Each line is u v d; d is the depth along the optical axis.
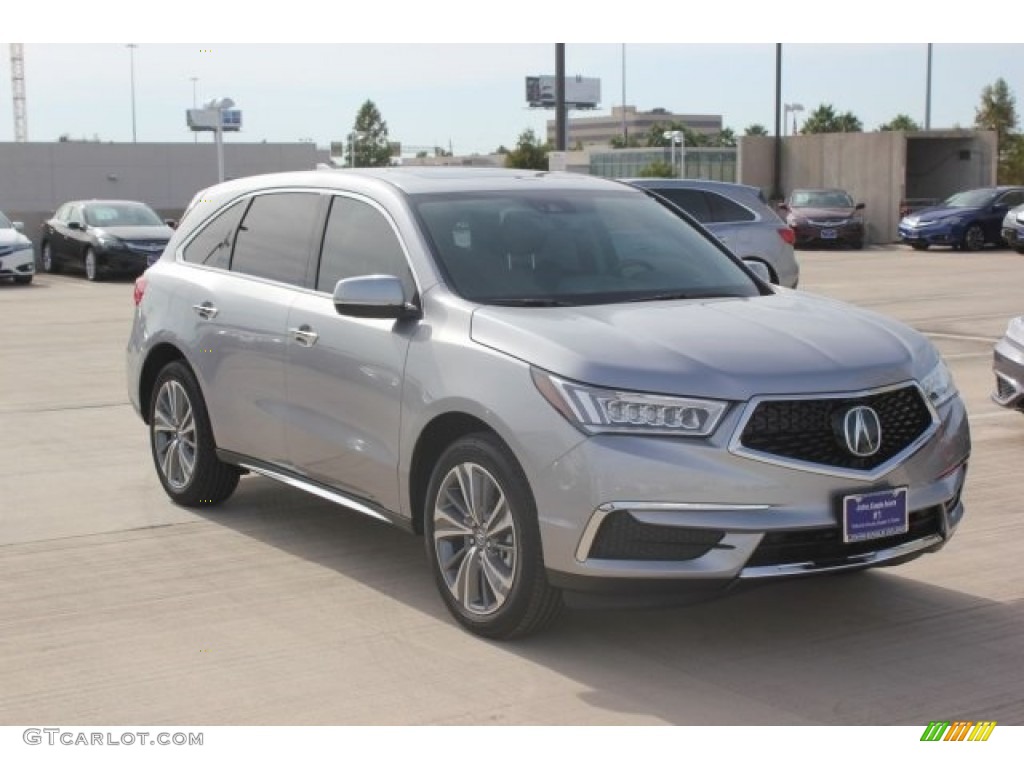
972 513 7.11
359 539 6.72
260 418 6.49
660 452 4.67
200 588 5.94
